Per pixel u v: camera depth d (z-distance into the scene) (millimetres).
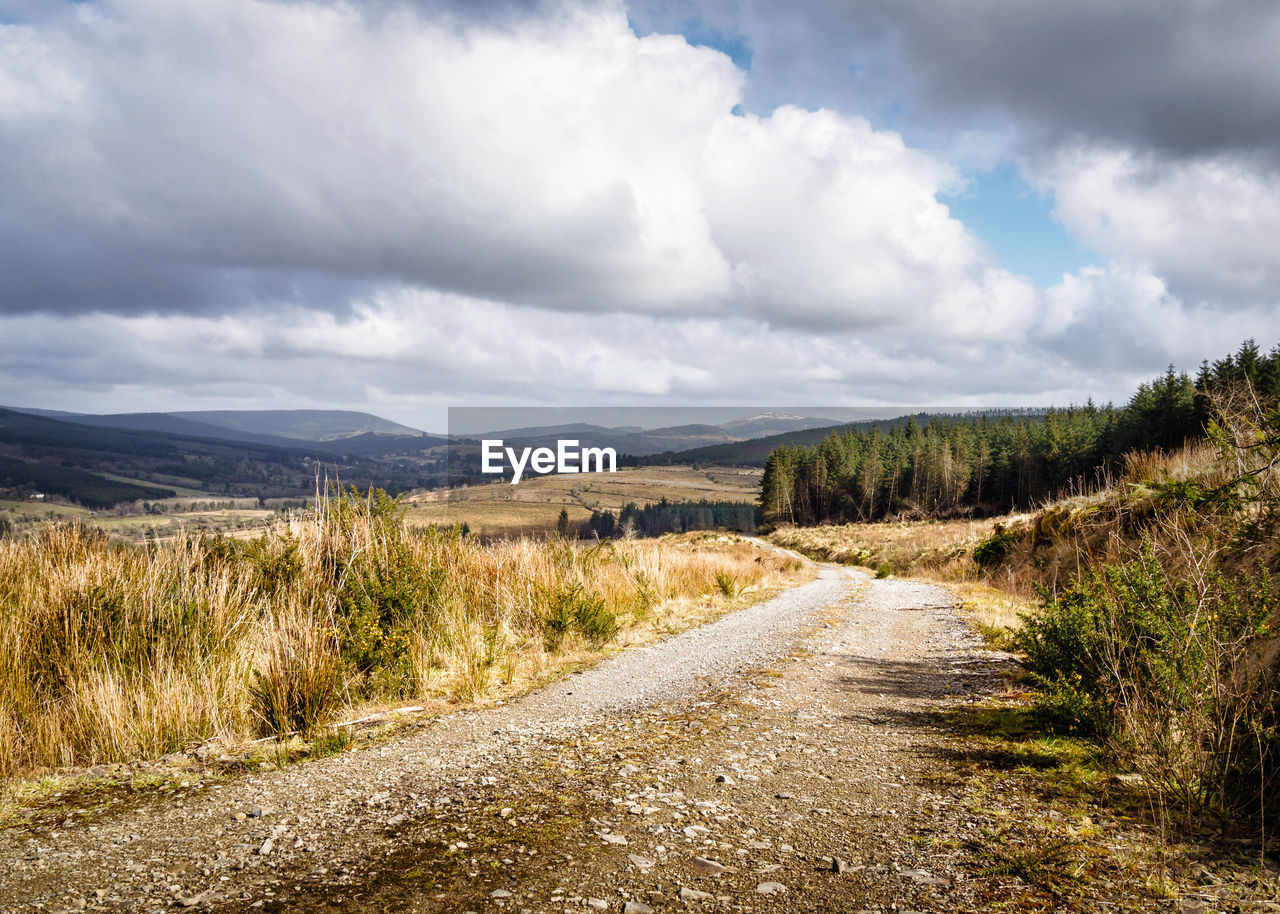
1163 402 58188
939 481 88750
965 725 5230
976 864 2867
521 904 2555
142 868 2881
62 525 7613
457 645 7617
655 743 4855
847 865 2891
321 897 2605
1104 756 4141
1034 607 12070
